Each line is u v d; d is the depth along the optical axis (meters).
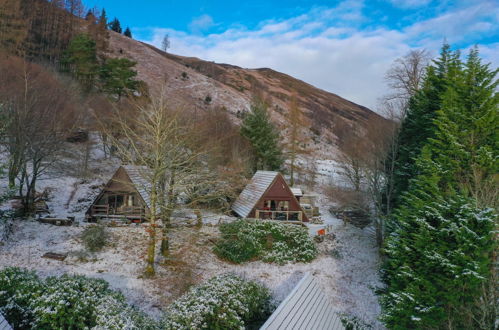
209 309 11.72
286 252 23.16
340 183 42.84
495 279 11.72
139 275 17.66
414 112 24.28
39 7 61.75
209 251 22.33
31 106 22.27
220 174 24.14
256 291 14.95
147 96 26.33
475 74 17.44
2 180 28.42
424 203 14.33
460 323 12.34
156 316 14.22
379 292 17.00
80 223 24.06
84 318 10.85
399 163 24.78
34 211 23.69
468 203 12.71
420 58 33.25
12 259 17.03
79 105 33.25
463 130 16.56
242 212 29.39
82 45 47.59
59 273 16.42
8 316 10.59
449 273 12.51
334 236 27.91
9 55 41.62
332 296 18.91
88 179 33.78
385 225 24.44
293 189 34.28
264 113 42.56
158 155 17.36
